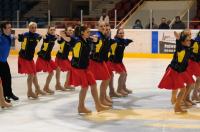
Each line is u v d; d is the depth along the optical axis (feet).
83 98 27.91
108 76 29.73
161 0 86.48
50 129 24.12
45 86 35.96
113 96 34.65
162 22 69.62
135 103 32.19
